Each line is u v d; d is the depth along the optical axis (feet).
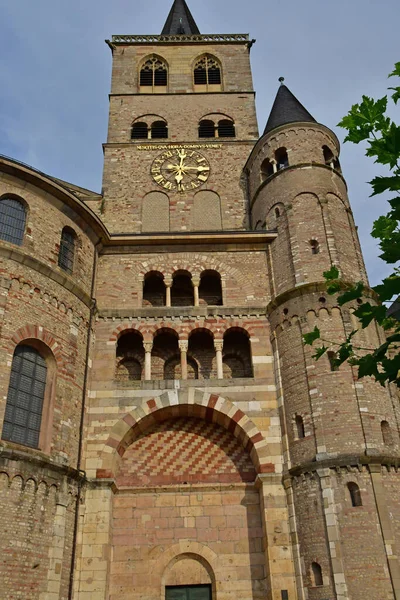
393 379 32.78
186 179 133.08
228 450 98.22
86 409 94.73
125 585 87.40
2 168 93.45
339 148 126.82
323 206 110.32
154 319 104.88
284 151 121.90
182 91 154.61
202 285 114.93
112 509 91.45
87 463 90.94
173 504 93.40
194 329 104.37
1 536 71.56
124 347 107.24
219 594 86.79
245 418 95.45
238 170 135.13
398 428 90.99
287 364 97.19
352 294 32.09
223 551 90.02
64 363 90.43
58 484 81.56
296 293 100.53
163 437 98.94
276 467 91.25
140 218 127.65
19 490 75.56
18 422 81.71
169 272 111.04
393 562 77.30
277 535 86.02
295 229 108.78
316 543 81.76
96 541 85.05
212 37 165.99
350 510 81.46
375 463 84.17
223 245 113.39
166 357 106.73
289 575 83.25
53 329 90.43
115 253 112.06
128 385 97.96
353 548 79.15
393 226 35.22
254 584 87.45
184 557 90.48
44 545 76.38
